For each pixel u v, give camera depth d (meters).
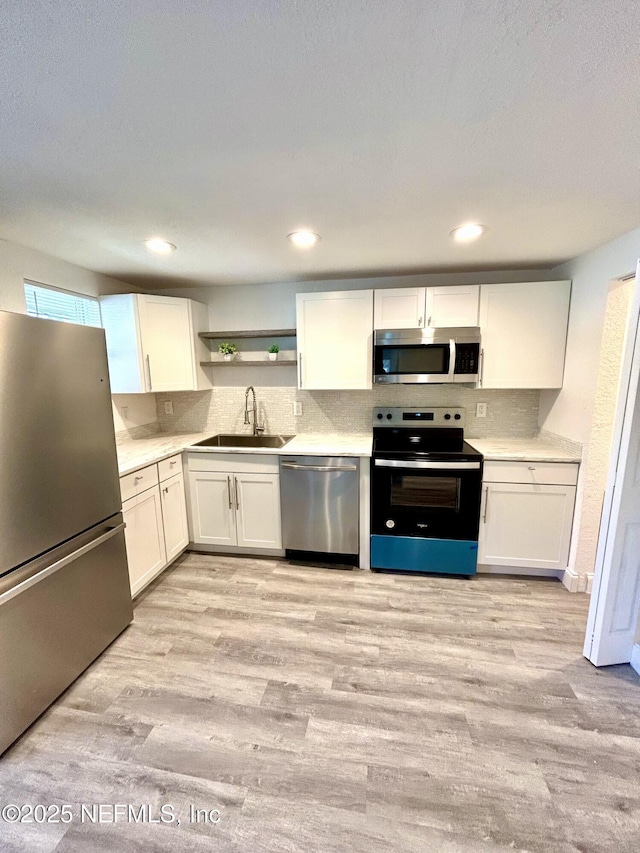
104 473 1.86
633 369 1.57
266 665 1.80
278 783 1.28
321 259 2.41
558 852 1.08
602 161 1.30
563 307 2.48
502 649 1.89
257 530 2.80
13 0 0.71
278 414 3.25
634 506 1.65
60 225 1.82
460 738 1.43
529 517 2.44
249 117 1.05
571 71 0.89
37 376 1.47
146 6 0.73
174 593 2.40
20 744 1.42
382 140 1.17
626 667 1.77
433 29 0.79
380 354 2.64
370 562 2.65
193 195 1.52
